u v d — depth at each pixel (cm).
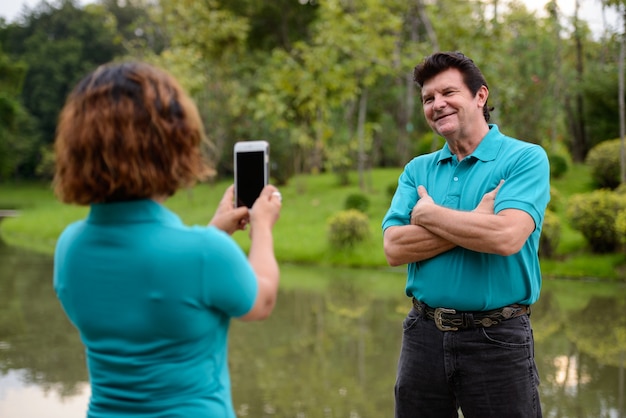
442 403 245
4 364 603
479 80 250
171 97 145
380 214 1692
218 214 182
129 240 143
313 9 2661
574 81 2333
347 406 479
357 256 1297
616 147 1633
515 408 231
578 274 1074
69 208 2450
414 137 2750
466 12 1438
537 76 2311
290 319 784
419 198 262
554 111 2209
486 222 225
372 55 1595
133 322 142
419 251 240
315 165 2617
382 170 2642
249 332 719
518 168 237
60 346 668
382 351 636
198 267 141
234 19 2562
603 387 511
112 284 143
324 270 1220
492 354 232
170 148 142
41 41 5312
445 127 247
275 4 2647
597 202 1131
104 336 146
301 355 622
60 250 153
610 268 1068
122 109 139
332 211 1775
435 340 242
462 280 235
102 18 5338
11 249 1566
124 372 143
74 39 5291
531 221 229
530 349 238
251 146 176
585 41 2477
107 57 5353
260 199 169
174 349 143
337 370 571
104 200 146
